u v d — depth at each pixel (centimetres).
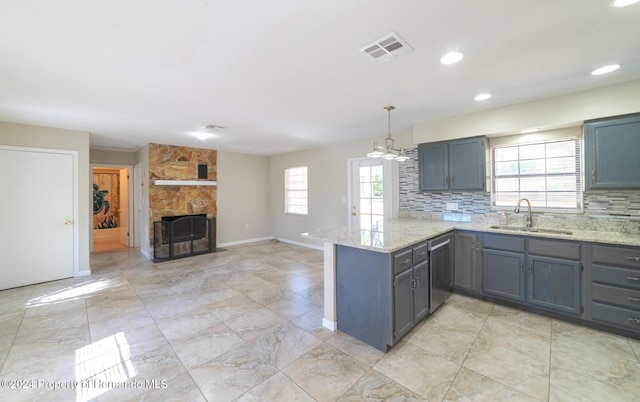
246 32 168
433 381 187
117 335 250
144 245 560
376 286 227
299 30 167
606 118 260
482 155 338
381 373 196
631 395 173
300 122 382
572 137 307
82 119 357
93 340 242
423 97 287
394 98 289
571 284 263
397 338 226
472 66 218
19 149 375
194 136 473
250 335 250
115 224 859
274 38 175
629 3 144
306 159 630
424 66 217
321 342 238
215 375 195
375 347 228
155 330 259
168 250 545
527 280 288
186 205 578
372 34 172
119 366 205
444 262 312
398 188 464
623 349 222
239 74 227
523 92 276
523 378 190
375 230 307
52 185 400
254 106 310
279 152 675
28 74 223
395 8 147
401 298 231
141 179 581
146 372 199
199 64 209
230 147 598
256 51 191
